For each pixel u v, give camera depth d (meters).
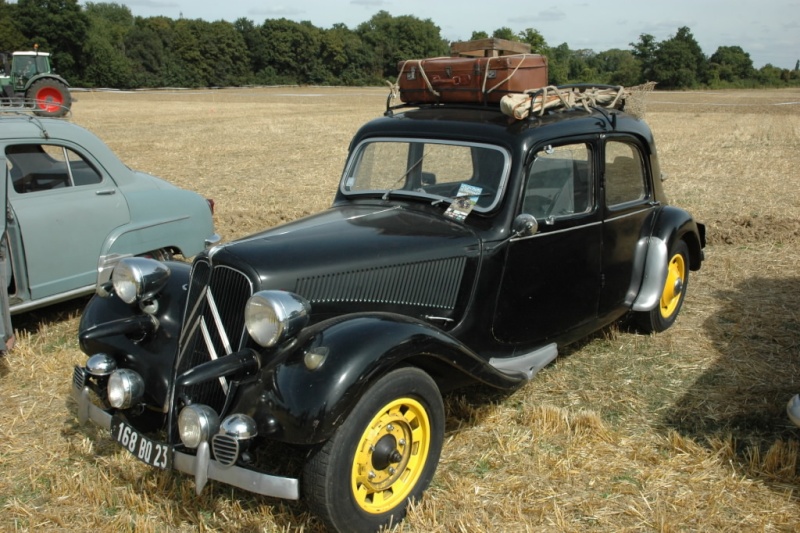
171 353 3.54
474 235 3.78
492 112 4.23
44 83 21.83
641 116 5.14
